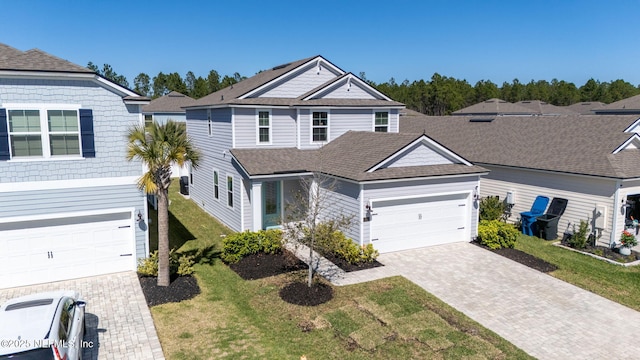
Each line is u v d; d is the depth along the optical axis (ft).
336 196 55.93
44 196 41.24
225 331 34.22
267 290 42.11
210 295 40.91
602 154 59.62
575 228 60.80
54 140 41.01
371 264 49.83
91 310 37.27
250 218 61.41
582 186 59.67
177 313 37.11
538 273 48.01
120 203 44.57
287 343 32.58
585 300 41.27
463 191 58.03
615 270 49.67
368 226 51.85
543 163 65.10
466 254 54.08
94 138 42.57
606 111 144.66
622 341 33.96
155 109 151.12
